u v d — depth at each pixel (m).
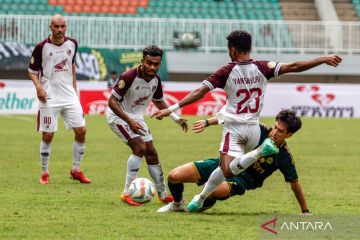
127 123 27.30
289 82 95.56
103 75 85.88
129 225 22.84
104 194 29.66
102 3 102.00
